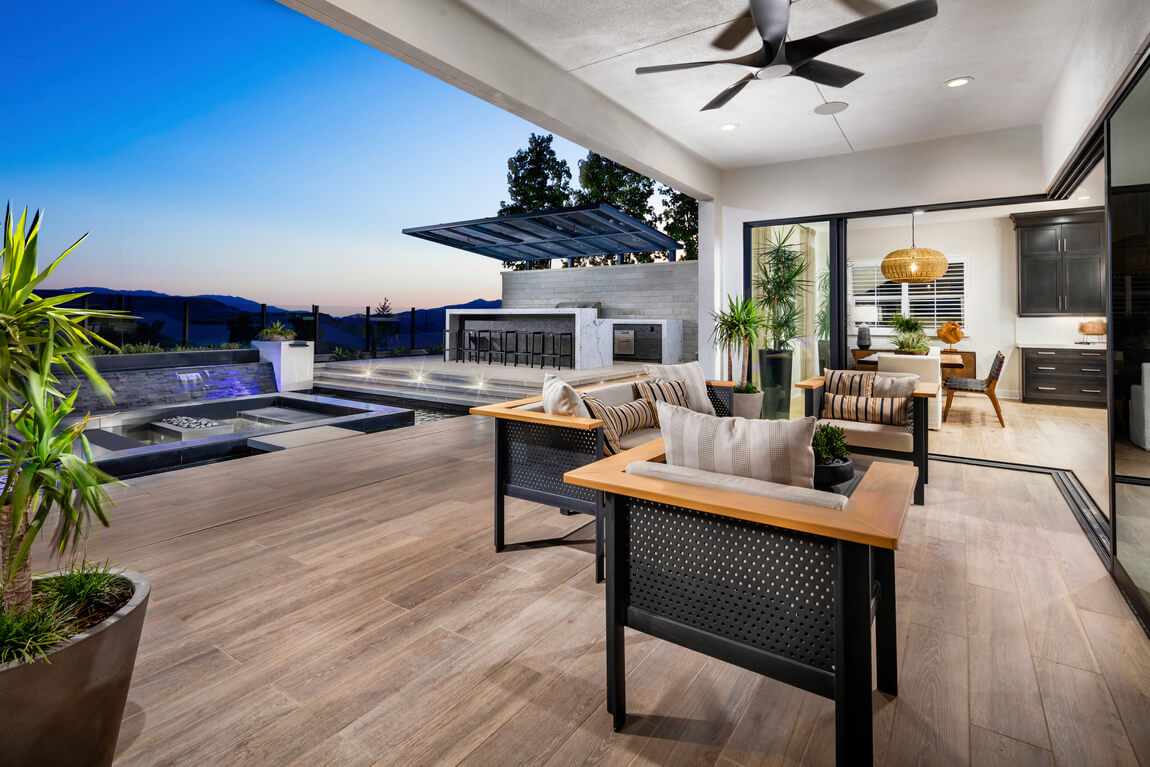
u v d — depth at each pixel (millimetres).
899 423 4059
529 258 11758
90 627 1290
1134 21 2385
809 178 5914
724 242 6418
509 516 3432
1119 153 2635
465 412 8195
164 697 1767
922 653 2043
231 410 7809
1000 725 1659
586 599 2422
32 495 1248
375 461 4723
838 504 1408
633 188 13602
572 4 3166
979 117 4758
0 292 1248
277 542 3008
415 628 2188
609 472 1805
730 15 3277
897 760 1526
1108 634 2154
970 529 3309
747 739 1610
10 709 1133
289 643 2076
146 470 4535
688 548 1574
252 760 1518
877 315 8531
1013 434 5910
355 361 11789
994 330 8102
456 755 1547
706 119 4820
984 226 8055
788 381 6367
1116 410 2643
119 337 9828
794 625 1421
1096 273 7461
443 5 3078
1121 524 2555
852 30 2771
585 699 1785
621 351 10266
